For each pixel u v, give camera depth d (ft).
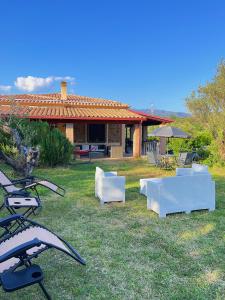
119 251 16.46
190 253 16.26
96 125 74.43
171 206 22.56
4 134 39.96
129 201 26.73
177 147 63.00
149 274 14.10
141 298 12.24
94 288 12.93
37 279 10.44
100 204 25.54
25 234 11.50
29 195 22.08
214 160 50.11
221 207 25.12
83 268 14.61
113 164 51.96
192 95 90.27
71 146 49.16
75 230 19.44
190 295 12.42
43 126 46.55
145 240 17.94
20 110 45.21
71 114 60.64
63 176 38.99
